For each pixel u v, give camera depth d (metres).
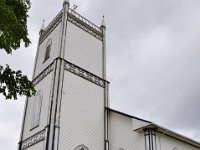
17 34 9.53
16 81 10.09
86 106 24.86
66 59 25.56
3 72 9.89
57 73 24.09
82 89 25.39
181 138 22.67
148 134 20.61
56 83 23.56
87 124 24.02
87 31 29.69
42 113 23.75
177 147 22.50
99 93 26.81
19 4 10.17
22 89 10.23
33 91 10.61
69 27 27.78
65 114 22.78
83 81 25.92
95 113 25.27
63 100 23.22
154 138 20.45
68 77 24.73
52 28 29.58
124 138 23.02
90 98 25.64
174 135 21.95
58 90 23.31
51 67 25.59
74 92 24.52
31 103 26.89
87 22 30.30
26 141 24.44
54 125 21.52
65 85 24.09
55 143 20.81
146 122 20.61
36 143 22.64
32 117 25.38
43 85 25.67
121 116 24.47
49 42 28.89
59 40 26.42
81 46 27.86
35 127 23.86
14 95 10.06
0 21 8.73
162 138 21.39
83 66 26.80
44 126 22.52
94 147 23.53
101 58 29.52
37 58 30.22
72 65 25.70
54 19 29.97
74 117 23.34
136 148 21.30
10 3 9.94
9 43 9.42
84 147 22.84
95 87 26.78
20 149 24.72
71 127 22.67
